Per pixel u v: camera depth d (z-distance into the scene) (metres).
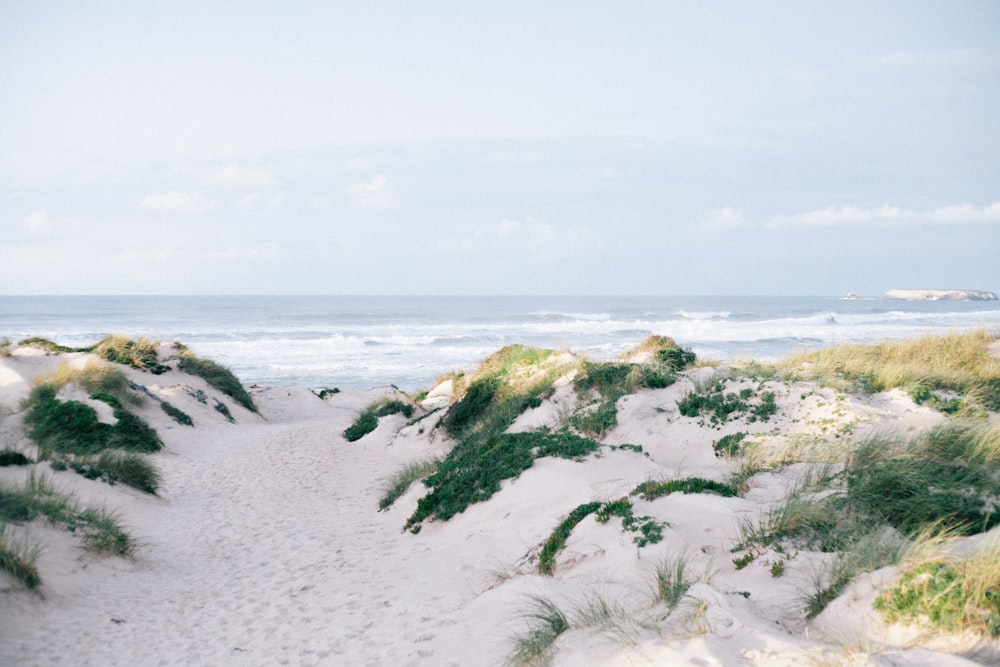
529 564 7.01
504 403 15.42
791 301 190.88
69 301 166.88
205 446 17.52
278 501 12.23
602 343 54.94
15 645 5.89
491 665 4.73
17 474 10.09
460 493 9.98
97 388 17.28
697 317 91.56
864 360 13.02
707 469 9.26
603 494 8.21
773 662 3.62
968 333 15.34
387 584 7.32
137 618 6.87
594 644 4.38
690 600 4.55
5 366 18.48
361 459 16.03
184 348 24.88
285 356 48.16
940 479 6.15
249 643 6.04
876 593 4.10
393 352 50.59
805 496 6.41
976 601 3.60
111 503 10.51
